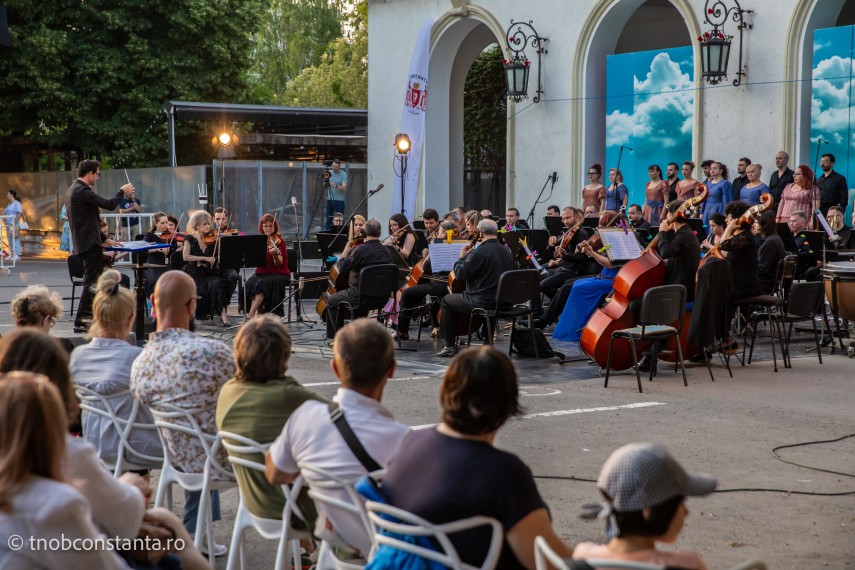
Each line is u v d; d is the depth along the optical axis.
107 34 24.45
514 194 17.09
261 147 27.69
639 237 11.66
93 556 2.29
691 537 4.29
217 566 4.07
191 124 25.56
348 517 3.07
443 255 9.73
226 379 3.86
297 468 3.22
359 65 38.81
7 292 14.57
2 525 2.23
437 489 2.53
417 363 8.84
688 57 14.52
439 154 18.66
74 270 11.33
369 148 19.64
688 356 8.61
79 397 4.21
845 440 5.97
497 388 2.58
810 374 8.23
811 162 13.26
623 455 2.19
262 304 11.11
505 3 16.89
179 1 24.80
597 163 15.99
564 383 7.88
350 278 9.57
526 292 8.80
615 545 2.21
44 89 23.69
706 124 14.30
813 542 4.23
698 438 6.00
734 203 8.58
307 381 7.92
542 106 16.53
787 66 13.23
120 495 2.77
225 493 5.12
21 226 22.23
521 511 2.51
